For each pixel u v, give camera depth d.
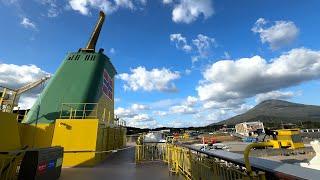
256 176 3.02
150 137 20.00
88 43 21.86
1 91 13.07
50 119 16.38
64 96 17.55
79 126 14.80
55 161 10.00
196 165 7.52
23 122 16.50
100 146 15.79
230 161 4.30
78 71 19.09
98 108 18.09
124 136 29.95
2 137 10.09
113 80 24.86
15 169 8.41
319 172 2.49
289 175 2.49
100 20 22.30
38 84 19.33
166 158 15.08
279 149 29.33
